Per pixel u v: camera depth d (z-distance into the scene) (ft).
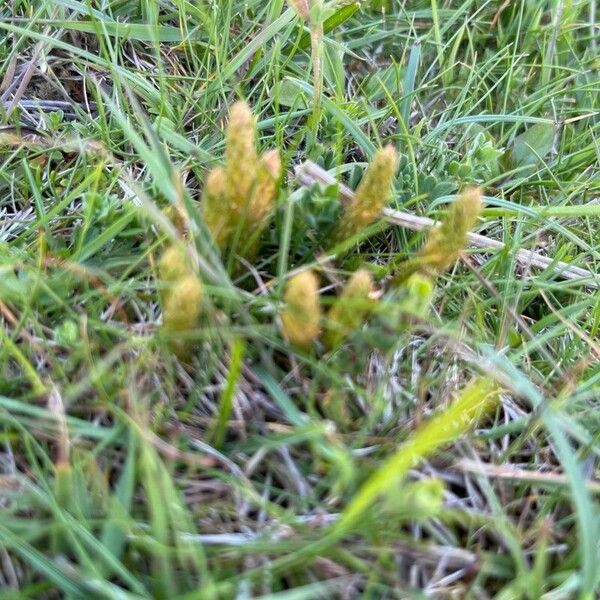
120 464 0.29
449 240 0.32
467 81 0.48
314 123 0.40
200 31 0.47
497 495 0.31
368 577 0.27
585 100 0.51
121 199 0.38
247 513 0.28
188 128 0.44
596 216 0.44
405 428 0.31
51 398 0.29
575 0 0.55
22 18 0.43
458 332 0.32
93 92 0.43
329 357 0.31
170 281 0.29
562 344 0.37
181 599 0.24
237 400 0.30
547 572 0.29
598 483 0.31
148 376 0.30
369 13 0.52
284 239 0.31
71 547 0.26
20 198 0.39
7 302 0.32
